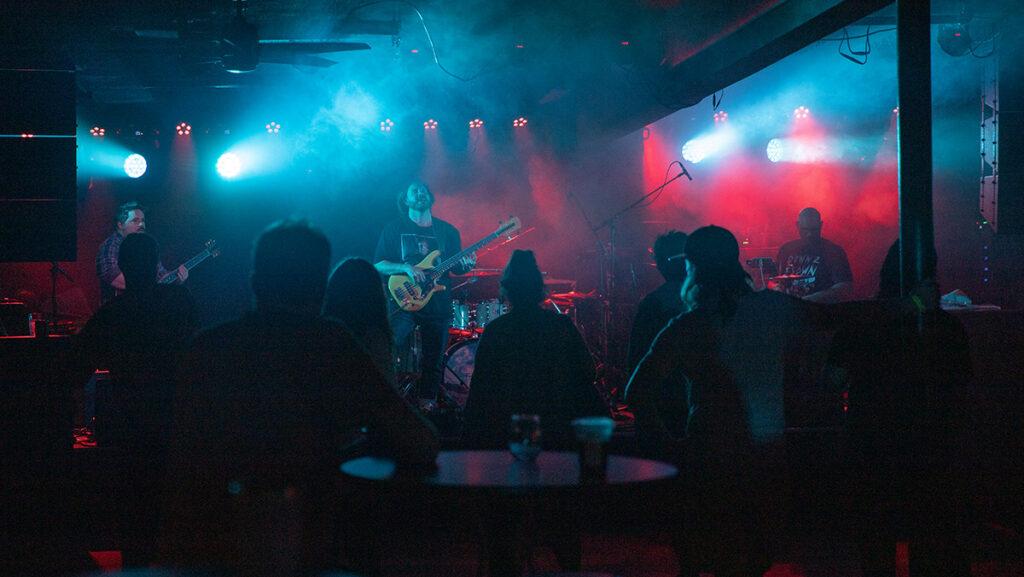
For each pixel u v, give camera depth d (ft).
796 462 20.33
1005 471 20.03
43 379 19.54
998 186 23.18
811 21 19.72
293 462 8.62
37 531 19.61
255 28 23.58
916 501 14.20
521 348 14.57
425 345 25.53
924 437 14.11
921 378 14.07
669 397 13.99
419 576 17.11
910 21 16.71
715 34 24.25
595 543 19.47
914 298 14.12
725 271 11.57
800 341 12.08
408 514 19.89
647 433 12.35
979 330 20.20
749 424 11.31
